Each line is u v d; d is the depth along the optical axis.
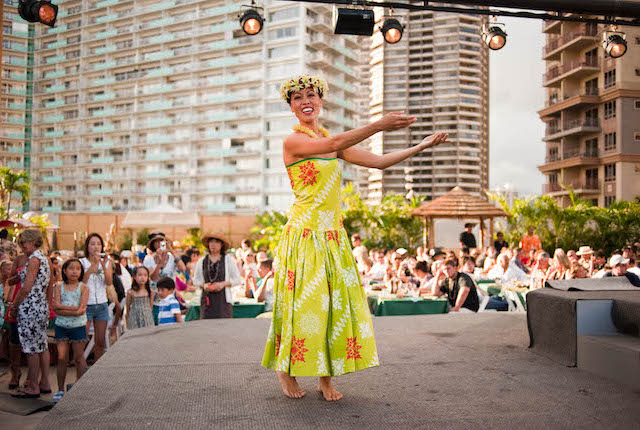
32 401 5.56
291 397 2.49
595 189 38.75
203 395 2.51
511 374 2.85
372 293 8.62
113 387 2.64
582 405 2.35
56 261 8.04
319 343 2.40
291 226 2.59
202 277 6.62
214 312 6.48
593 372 2.87
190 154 84.69
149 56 90.25
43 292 5.62
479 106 133.00
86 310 6.20
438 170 131.75
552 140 42.94
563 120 40.97
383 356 3.26
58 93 97.50
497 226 24.72
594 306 3.02
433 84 132.50
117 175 91.25
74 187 94.69
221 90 83.75
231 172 80.44
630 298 2.98
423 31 133.25
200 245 29.30
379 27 7.90
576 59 39.94
